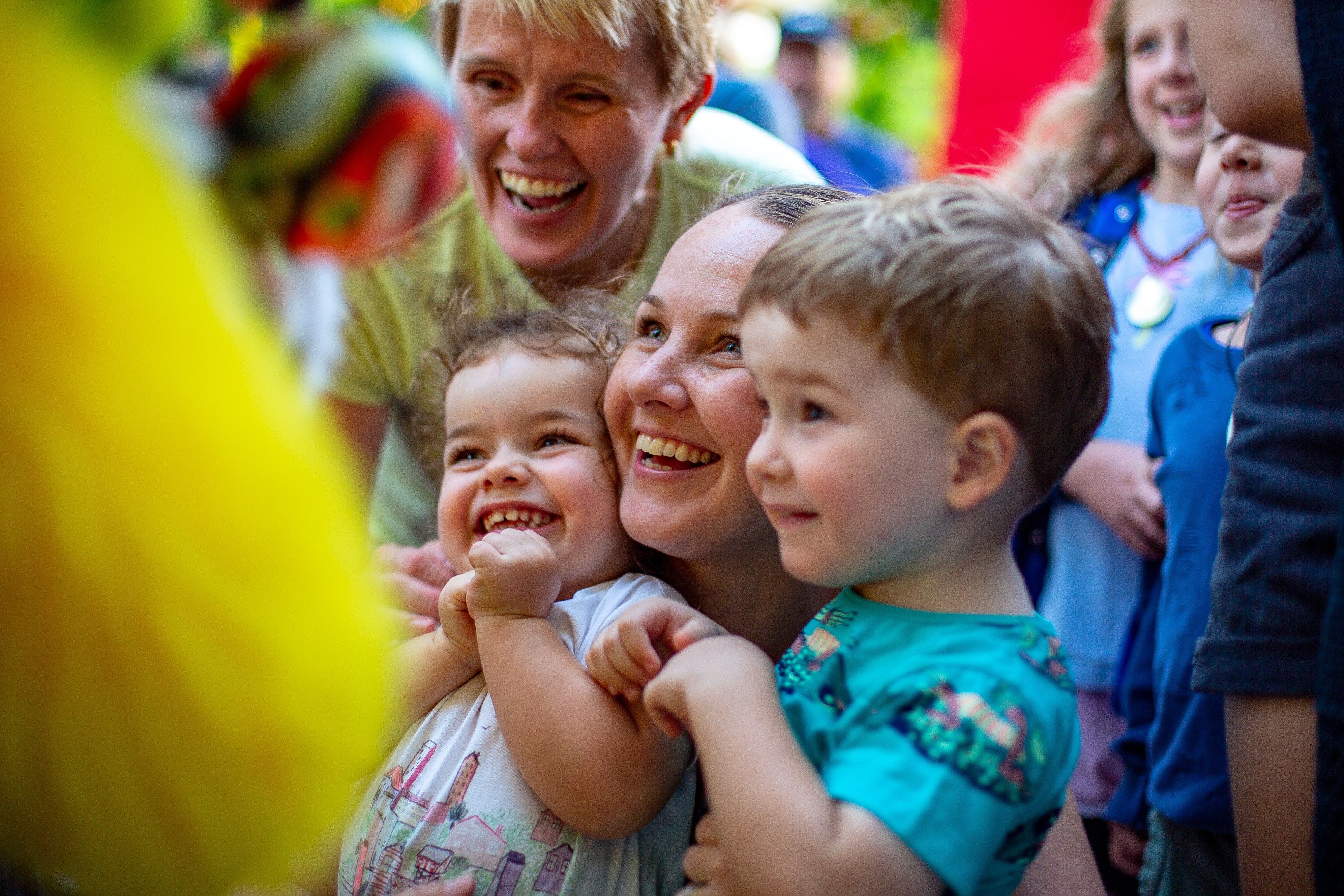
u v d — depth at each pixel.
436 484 2.02
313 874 1.35
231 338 0.70
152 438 0.66
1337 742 0.95
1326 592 1.06
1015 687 0.92
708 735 0.95
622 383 1.31
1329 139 0.94
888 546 0.95
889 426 0.92
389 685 0.84
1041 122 2.56
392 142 1.99
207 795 0.71
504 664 1.19
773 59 6.49
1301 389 1.10
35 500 0.66
